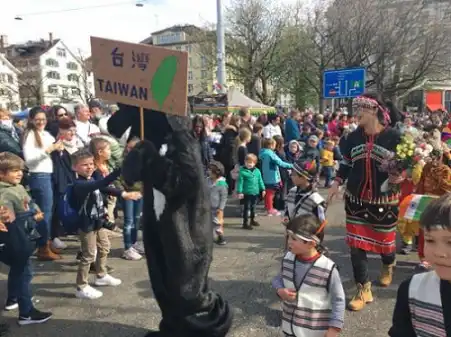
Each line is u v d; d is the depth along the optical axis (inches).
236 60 1333.7
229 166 357.4
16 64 2632.9
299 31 1261.1
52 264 199.5
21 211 139.8
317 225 103.6
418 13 1080.2
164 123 116.2
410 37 1089.4
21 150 209.8
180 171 101.9
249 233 251.3
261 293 165.3
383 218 147.8
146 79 106.6
